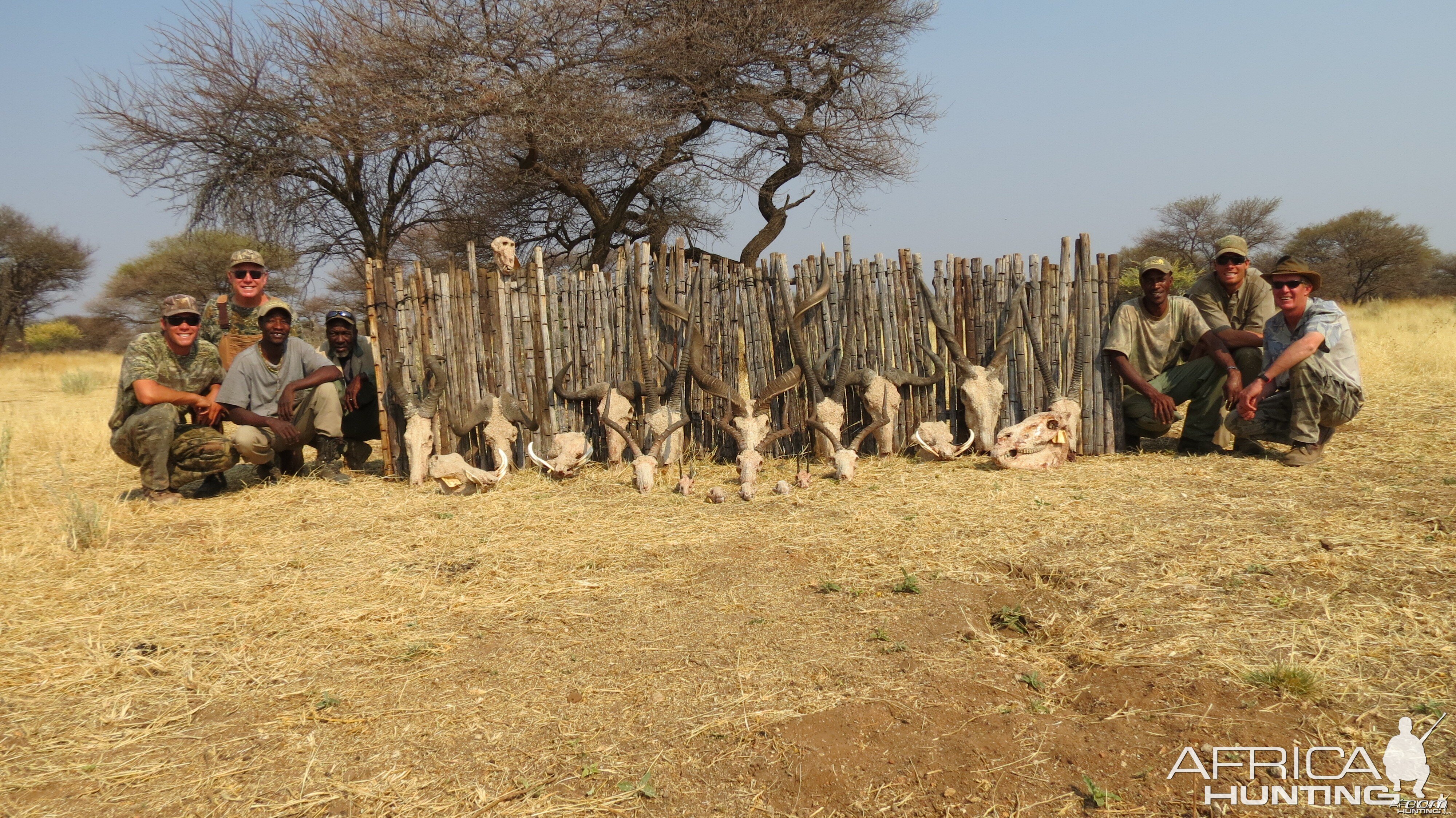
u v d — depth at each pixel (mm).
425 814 2912
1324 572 4508
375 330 8406
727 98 18094
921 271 8086
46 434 10961
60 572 5398
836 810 2867
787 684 3668
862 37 18797
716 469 8031
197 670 4027
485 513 6574
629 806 2916
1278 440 7023
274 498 7281
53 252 40594
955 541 5379
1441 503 5488
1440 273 42438
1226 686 3467
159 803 3037
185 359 7621
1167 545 5051
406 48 15664
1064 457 7336
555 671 3879
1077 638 4000
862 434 7477
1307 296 6770
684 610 4516
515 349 8391
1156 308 7543
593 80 16922
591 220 20938
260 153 16734
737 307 8398
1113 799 2836
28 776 3207
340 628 4441
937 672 3721
